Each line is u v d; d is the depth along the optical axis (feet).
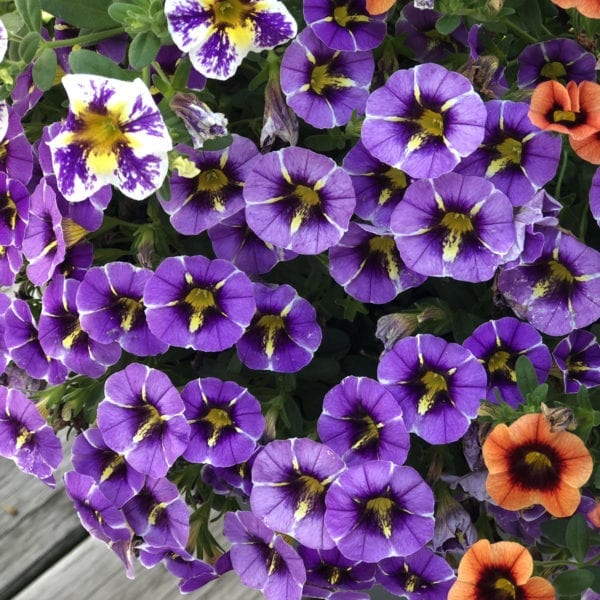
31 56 1.12
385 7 1.13
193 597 1.56
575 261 1.13
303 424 1.27
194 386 1.18
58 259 1.14
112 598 1.57
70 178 1.07
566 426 1.05
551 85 1.07
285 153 1.13
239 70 1.28
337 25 1.16
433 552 1.19
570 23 1.27
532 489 1.08
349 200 1.13
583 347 1.18
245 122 1.27
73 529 1.64
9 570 1.60
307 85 1.17
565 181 1.25
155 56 1.15
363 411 1.16
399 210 1.13
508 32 1.25
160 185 1.06
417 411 1.15
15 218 1.21
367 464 1.13
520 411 1.11
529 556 1.06
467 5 1.15
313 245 1.15
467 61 1.18
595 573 1.16
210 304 1.18
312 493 1.17
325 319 1.31
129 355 1.29
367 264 1.19
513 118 1.12
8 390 1.22
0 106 1.13
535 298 1.15
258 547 1.24
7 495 1.67
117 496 1.23
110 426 1.20
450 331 1.27
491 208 1.11
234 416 1.19
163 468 1.19
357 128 1.17
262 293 1.19
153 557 1.29
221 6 1.07
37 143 1.23
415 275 1.19
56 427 1.29
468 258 1.13
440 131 1.11
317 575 1.23
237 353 1.22
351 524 1.15
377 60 1.25
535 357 1.16
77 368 1.21
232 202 1.18
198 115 1.09
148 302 1.16
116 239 1.31
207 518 1.32
